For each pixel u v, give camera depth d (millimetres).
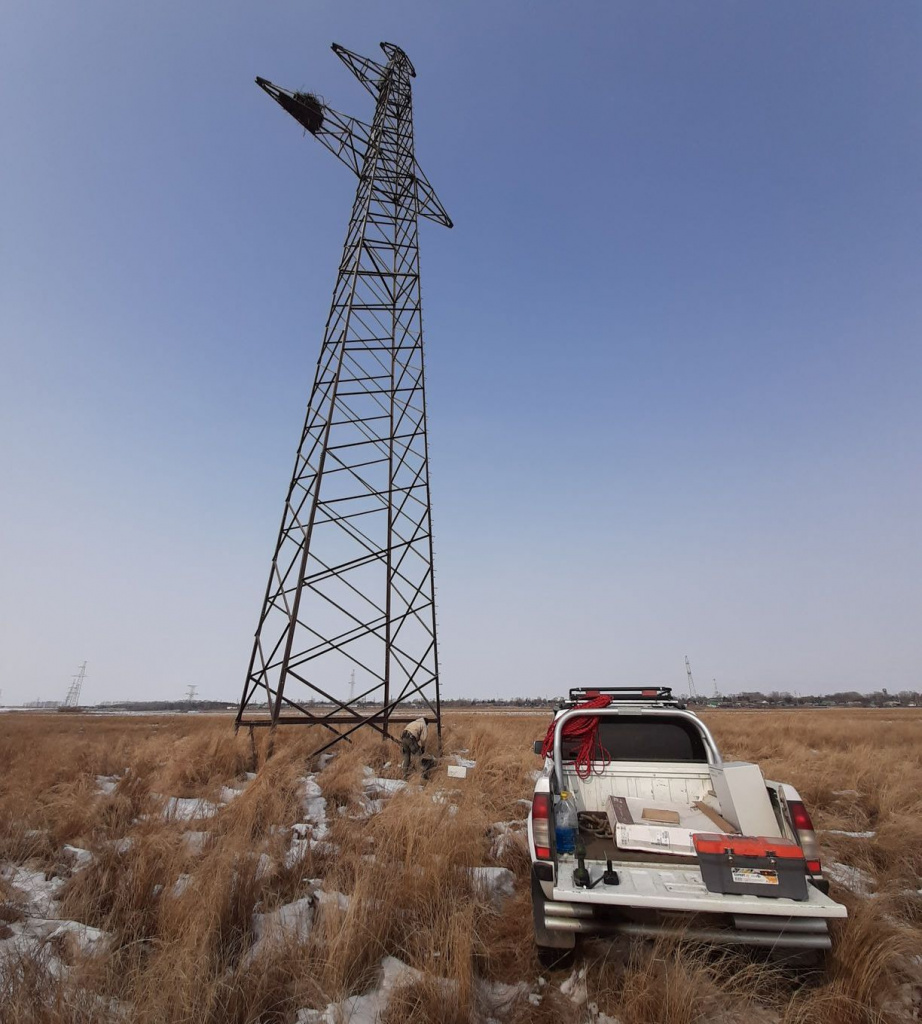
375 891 4855
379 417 16859
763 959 3947
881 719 34531
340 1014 3414
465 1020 3393
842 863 6355
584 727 5879
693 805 5301
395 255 18844
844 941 3957
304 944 4113
